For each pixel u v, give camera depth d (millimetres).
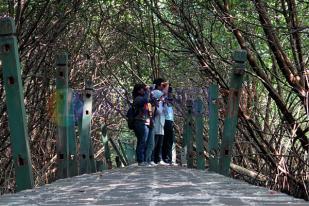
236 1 13562
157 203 4242
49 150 18828
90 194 5230
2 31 5613
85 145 10164
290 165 12219
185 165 16000
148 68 26547
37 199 4742
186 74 22453
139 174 9727
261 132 13656
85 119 10133
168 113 16516
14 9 13555
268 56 16219
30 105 16219
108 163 16375
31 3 13500
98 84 23547
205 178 7961
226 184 6469
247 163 16891
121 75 27344
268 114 16703
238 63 8523
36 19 13656
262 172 14227
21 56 13203
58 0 13547
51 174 18469
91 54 22594
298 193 12031
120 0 18062
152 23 20172
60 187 6262
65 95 8180
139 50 23234
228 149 8719
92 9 17641
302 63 12414
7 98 5676
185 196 4832
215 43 17438
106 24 20281
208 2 14219
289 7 12328
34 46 13609
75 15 15383
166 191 5469
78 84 21016
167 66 22688
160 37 20562
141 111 14609
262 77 13273
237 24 13758
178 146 25172
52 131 18594
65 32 17297
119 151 22469
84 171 10094
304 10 13859
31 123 16203
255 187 5859
